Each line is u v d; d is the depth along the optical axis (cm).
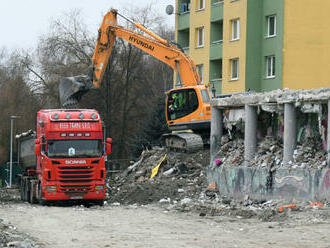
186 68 3191
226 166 2730
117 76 6309
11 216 2016
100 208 2406
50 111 2667
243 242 1420
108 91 6153
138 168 3362
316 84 4534
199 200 2631
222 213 2109
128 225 1770
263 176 2442
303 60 4550
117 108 6347
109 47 3347
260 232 1606
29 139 3111
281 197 2336
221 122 2889
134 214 2108
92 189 2588
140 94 6519
